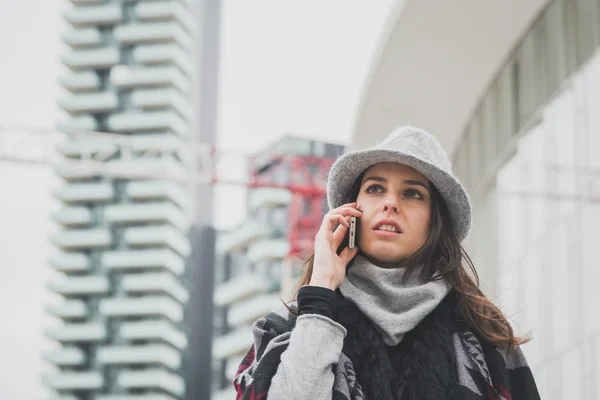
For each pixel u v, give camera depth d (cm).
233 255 12388
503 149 1788
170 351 11419
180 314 11675
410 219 279
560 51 1511
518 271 1617
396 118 2052
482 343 278
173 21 12300
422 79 1892
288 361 258
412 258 277
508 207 1717
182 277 11931
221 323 12156
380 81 1920
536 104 1620
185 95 12388
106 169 3350
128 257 11394
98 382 11025
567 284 1355
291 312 284
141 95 11919
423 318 275
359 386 259
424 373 262
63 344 11238
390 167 282
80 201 11606
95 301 11331
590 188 1298
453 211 285
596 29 1357
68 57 12106
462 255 290
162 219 11500
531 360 1495
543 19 1606
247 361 288
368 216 280
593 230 1262
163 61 12044
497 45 1745
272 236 10800
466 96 1925
